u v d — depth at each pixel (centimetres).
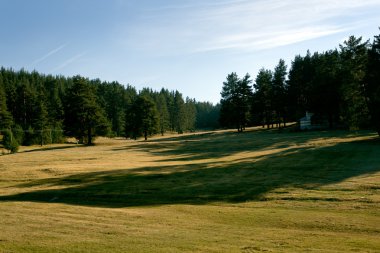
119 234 1350
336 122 7706
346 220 1572
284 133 7275
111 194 2495
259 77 8906
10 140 6969
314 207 1878
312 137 5850
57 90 13262
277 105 8431
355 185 2258
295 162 3356
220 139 6700
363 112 5078
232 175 2916
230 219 1692
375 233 1382
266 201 2097
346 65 5594
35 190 2728
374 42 4875
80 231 1399
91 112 7619
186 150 5381
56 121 10331
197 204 2150
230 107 8606
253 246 1176
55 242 1220
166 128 12569
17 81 14275
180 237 1309
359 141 4756
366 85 5003
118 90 13725
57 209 1942
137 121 8994
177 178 2895
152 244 1200
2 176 3291
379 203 1842
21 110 10862
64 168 3531
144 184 2733
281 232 1406
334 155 3647
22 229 1434
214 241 1248
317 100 7438
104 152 5388
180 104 14925
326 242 1234
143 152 5325
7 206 2038
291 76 8556
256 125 10756
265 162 3466
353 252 1100
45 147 8031
